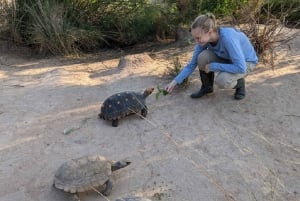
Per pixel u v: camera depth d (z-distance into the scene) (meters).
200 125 2.64
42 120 2.76
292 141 2.49
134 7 4.32
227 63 2.74
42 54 4.07
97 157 2.14
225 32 2.61
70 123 2.71
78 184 2.02
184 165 2.30
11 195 2.14
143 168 2.29
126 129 2.63
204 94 2.95
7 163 2.36
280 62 3.44
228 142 2.48
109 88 3.16
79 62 3.87
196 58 2.75
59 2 4.25
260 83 3.12
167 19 4.35
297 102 2.87
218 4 4.29
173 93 3.02
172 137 2.54
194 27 2.54
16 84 3.30
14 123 2.73
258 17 3.88
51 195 2.13
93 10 4.32
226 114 2.75
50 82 3.28
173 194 2.11
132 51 4.16
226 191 2.11
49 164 2.35
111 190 2.13
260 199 2.07
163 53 3.91
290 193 2.10
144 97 2.72
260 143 2.47
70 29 4.07
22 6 4.22
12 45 4.21
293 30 4.03
